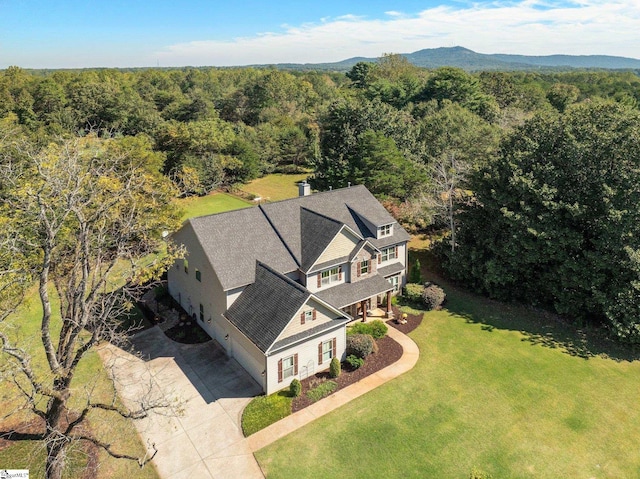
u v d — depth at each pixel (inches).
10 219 740.7
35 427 763.4
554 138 1170.0
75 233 799.1
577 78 6569.9
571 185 1139.9
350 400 839.1
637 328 963.3
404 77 4658.0
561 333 1089.4
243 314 930.7
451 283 1378.0
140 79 5344.5
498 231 1246.9
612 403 833.5
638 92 4645.7
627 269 1010.1
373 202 1318.9
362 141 1948.8
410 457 706.2
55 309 1185.4
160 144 2571.4
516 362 965.2
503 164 1226.6
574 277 1066.1
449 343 1039.6
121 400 836.6
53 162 808.9
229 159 2691.9
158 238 1235.2
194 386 882.1
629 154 1032.2
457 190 1617.9
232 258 1009.5
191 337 1069.1
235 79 6486.2
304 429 764.6
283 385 869.2
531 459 701.9
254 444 732.0
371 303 1193.4
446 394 856.9
